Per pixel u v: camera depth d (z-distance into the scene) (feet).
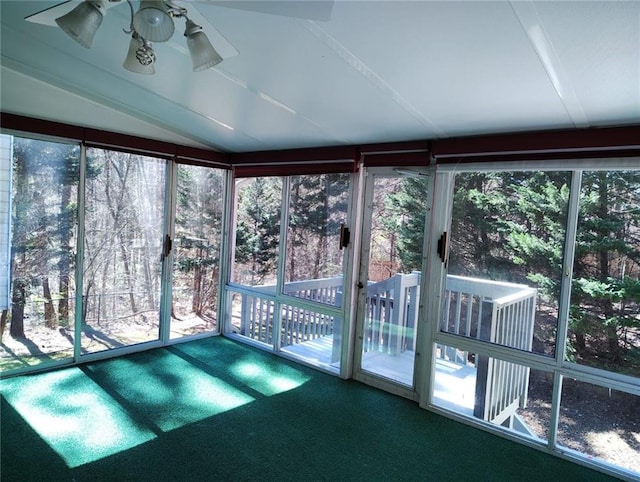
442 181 11.30
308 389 12.44
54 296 12.80
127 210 14.21
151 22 4.92
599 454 9.21
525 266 10.12
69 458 8.42
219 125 13.09
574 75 6.54
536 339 9.97
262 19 6.42
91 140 12.87
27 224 12.16
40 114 11.82
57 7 5.35
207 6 6.22
